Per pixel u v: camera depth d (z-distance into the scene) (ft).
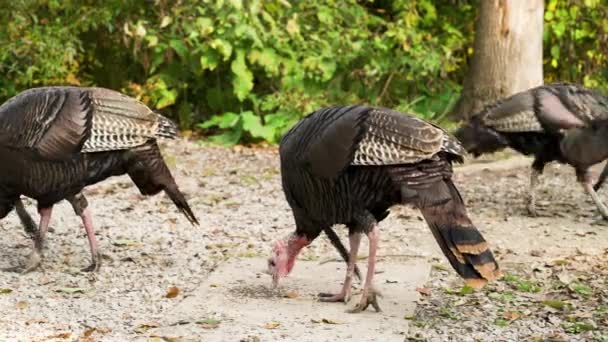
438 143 28.81
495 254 38.81
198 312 31.42
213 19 62.28
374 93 64.69
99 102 34.65
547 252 39.11
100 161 34.96
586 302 32.83
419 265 37.11
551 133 42.80
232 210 46.09
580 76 67.62
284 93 62.13
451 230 28.84
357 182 29.99
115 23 64.80
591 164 42.93
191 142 61.52
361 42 63.62
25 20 62.69
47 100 34.47
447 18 68.54
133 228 42.47
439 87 64.59
